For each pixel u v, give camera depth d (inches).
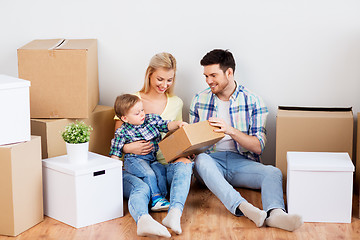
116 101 110.7
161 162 123.0
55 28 129.6
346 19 120.9
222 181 103.0
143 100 121.0
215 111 118.9
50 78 112.7
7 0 129.0
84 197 98.0
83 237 94.5
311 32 122.6
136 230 97.2
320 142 114.2
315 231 96.0
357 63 122.6
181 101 124.0
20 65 112.2
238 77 127.1
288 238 93.0
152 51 128.4
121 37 128.6
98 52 129.9
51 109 113.9
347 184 97.8
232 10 124.0
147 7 126.5
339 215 99.3
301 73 125.0
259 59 125.4
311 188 98.7
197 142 101.7
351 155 114.0
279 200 101.1
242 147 116.8
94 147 122.3
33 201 99.0
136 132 112.3
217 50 115.0
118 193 102.6
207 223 99.6
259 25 123.9
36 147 98.7
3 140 93.8
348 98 124.6
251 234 94.7
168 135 111.0
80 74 112.1
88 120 118.6
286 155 115.2
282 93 126.5
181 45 127.2
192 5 125.0
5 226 95.4
